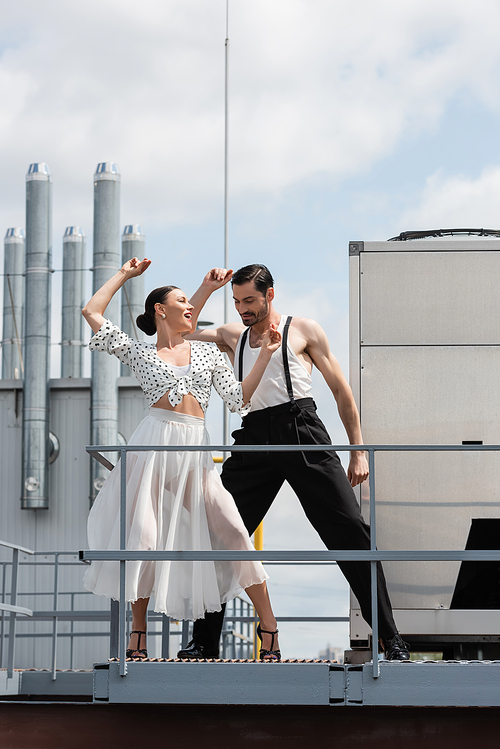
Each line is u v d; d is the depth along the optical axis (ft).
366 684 13.23
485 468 18.20
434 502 18.16
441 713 13.52
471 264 18.98
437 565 17.94
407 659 15.43
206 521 15.49
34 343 71.00
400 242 19.12
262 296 17.21
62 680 32.78
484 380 18.65
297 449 14.06
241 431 17.39
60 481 70.28
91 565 15.26
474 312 18.83
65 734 13.91
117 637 15.72
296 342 17.34
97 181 75.05
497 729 13.44
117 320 75.61
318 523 16.74
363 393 18.74
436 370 18.71
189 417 15.65
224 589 15.64
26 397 69.97
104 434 68.18
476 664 13.23
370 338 18.90
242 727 13.67
